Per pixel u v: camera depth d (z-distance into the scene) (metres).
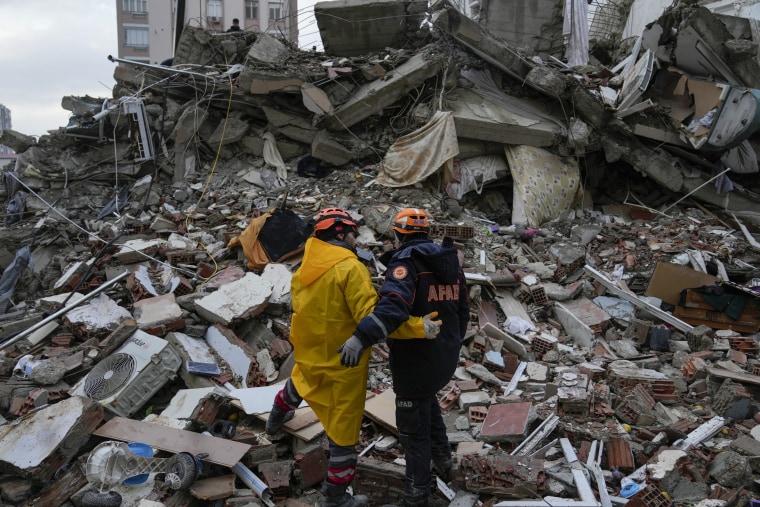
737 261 7.96
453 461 3.58
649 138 10.07
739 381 4.64
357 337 2.81
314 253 3.20
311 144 9.56
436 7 10.22
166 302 5.10
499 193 9.85
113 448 3.34
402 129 9.63
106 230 7.23
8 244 7.46
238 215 7.82
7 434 3.48
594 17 17.11
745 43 9.76
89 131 9.41
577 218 9.67
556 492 3.37
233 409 4.06
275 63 9.48
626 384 4.75
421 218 3.29
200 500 3.30
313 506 3.37
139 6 33.84
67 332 5.04
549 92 9.62
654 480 3.52
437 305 3.15
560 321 6.19
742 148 10.14
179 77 9.77
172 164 9.38
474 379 4.86
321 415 3.21
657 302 6.41
